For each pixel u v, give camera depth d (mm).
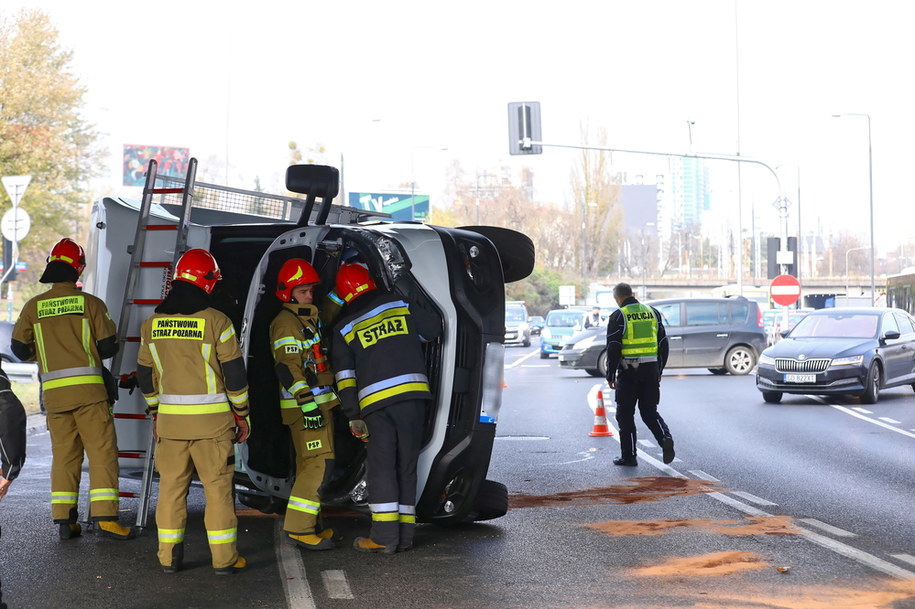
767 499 9852
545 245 108375
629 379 12070
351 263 7875
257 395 8242
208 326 6973
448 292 7859
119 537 8062
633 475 11516
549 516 9078
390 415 7574
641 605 6117
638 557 7406
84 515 9203
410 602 6238
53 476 8070
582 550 7664
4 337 20844
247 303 7625
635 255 151625
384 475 7598
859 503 9609
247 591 6523
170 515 6984
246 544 7992
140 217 8211
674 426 16375
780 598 6234
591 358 28250
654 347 12062
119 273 8695
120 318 8469
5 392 4805
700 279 124250
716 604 6113
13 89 39688
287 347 7508
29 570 7043
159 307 7082
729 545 7777
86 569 7082
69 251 8102
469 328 7949
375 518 7617
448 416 7898
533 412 19047
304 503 7684
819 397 21641
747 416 17844
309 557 7500
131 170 58375
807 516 8977
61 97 40906
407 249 7871
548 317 41125
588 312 41281
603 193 99625
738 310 28359
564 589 6520
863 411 18672
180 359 6949
